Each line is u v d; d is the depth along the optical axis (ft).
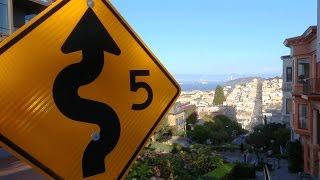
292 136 118.83
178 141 173.47
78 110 7.06
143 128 8.17
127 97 7.95
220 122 194.08
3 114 6.25
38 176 24.43
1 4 56.18
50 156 6.63
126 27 7.98
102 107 7.45
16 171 25.04
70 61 7.05
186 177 47.52
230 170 67.51
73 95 7.02
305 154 86.43
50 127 6.70
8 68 6.34
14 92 6.36
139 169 27.66
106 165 7.45
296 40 85.30
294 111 86.74
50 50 6.81
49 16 6.84
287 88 136.05
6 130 6.25
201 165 59.77
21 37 6.49
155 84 8.43
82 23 7.31
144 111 8.21
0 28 55.72
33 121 6.51
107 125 7.52
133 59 8.09
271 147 138.82
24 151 6.38
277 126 147.23
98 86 7.43
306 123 83.61
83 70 7.21
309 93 74.59
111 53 7.72
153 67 8.43
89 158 7.13
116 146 7.66
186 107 230.48
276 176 88.69
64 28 7.02
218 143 173.37
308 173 80.64
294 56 87.15
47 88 6.69
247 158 118.73
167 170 43.60
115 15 7.82
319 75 71.87
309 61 82.74
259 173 89.92
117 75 7.82
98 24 7.54
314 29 74.59
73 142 6.95
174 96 8.73
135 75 8.11
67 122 6.89
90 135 7.20
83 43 7.28
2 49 6.31
